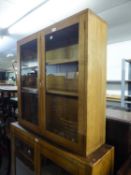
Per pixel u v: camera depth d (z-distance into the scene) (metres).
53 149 1.29
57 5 2.08
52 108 1.48
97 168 1.08
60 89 1.41
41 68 1.47
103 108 1.32
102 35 1.24
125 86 4.30
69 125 1.32
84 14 1.08
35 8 2.16
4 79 7.62
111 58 5.32
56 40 1.44
